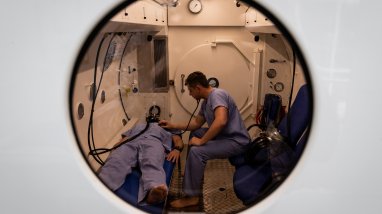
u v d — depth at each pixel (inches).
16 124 31.0
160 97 110.7
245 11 101.7
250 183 59.5
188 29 110.0
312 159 30.9
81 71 53.9
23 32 29.0
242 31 107.9
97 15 28.8
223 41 108.7
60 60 29.6
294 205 32.4
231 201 60.7
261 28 76.8
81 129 54.6
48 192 32.9
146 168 63.7
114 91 79.9
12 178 32.5
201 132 96.1
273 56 102.3
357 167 30.8
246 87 112.7
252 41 107.6
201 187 80.2
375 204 31.8
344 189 31.5
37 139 31.3
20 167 32.2
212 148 81.7
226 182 83.6
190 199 65.6
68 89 30.6
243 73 111.7
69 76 30.2
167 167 77.0
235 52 110.3
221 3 104.6
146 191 53.8
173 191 72.9
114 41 70.7
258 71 108.3
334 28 27.9
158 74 108.7
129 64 92.3
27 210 33.7
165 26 104.4
